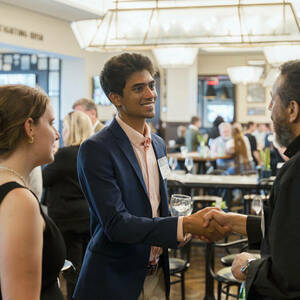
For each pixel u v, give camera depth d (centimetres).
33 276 142
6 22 750
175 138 1377
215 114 1645
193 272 547
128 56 209
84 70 1070
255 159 971
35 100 157
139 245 212
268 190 573
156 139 235
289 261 146
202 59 1622
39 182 330
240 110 1634
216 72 1619
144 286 223
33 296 141
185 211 241
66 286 388
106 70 211
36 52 876
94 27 556
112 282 208
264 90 1608
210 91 1485
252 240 207
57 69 1115
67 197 374
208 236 210
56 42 892
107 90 214
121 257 210
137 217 203
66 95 1098
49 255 158
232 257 386
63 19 866
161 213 226
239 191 734
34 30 821
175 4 666
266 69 1582
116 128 214
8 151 155
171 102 1381
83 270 215
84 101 489
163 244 202
